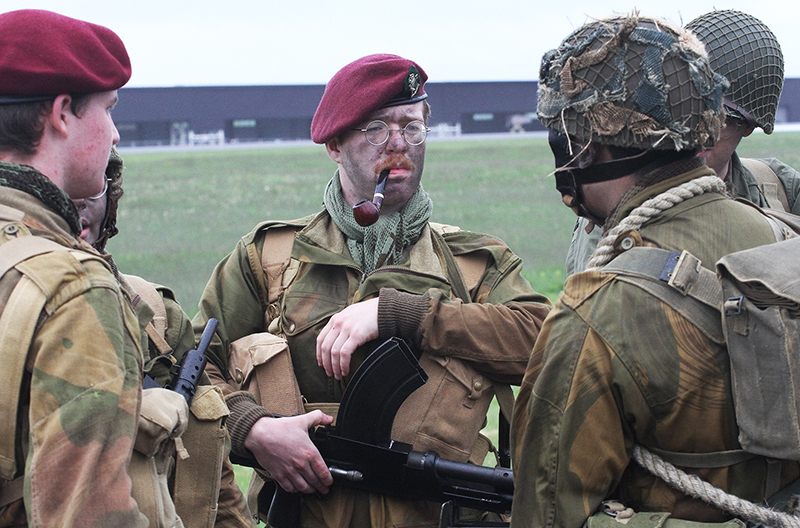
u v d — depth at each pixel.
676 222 1.63
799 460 1.47
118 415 1.41
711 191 1.67
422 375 2.25
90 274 1.47
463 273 2.51
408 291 2.36
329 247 2.49
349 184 2.48
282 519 2.33
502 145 37.78
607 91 1.60
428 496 2.23
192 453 2.03
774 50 2.54
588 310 1.61
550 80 1.70
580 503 1.59
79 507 1.34
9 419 1.39
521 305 2.39
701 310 1.53
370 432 2.26
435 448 2.28
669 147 1.62
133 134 41.75
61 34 1.56
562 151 1.72
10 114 1.52
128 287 2.04
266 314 2.52
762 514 1.50
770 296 1.45
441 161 31.44
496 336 2.30
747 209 1.68
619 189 1.70
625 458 1.60
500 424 2.49
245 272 2.53
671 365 1.52
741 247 1.59
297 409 2.34
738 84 2.49
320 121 2.48
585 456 1.58
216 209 20.81
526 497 1.65
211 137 42.44
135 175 29.55
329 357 2.29
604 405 1.58
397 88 2.37
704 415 1.53
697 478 1.54
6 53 1.51
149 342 2.07
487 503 2.15
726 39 2.50
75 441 1.35
